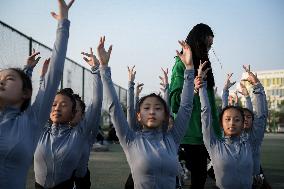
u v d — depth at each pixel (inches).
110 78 122.3
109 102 120.3
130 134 121.2
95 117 131.9
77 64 516.4
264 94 157.8
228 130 146.2
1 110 96.3
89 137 136.8
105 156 433.1
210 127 140.7
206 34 155.9
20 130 93.0
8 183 90.2
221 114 151.3
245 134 162.1
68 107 134.6
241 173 140.9
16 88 94.4
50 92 99.8
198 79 140.8
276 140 981.2
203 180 152.6
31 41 340.5
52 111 134.2
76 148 131.9
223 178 141.1
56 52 102.2
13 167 90.9
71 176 134.2
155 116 119.9
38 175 132.6
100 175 272.1
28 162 94.1
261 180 163.5
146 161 114.5
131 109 147.3
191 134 150.7
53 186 131.6
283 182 247.3
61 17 104.9
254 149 158.1
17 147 90.7
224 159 140.6
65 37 103.9
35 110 98.8
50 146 131.3
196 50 154.9
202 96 141.0
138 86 162.4
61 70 101.8
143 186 115.2
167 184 115.4
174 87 150.0
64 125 136.0
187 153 153.0
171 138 123.5
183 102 127.0
